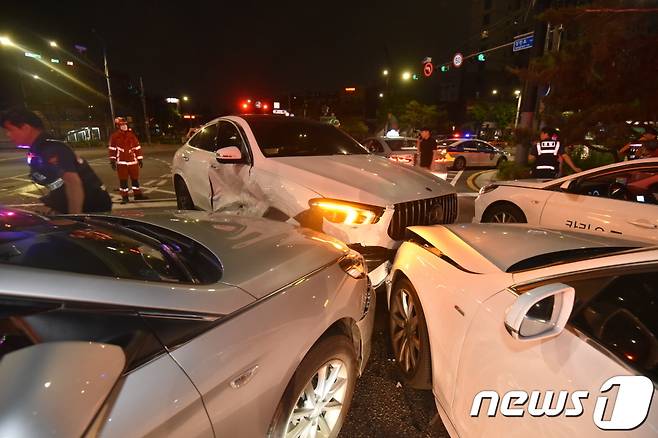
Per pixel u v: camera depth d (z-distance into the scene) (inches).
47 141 118.6
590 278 62.9
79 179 122.0
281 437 64.4
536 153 259.6
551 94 359.6
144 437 42.8
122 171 323.0
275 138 163.8
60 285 48.1
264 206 144.1
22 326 43.0
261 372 58.9
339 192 125.3
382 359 113.3
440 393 82.3
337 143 177.9
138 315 50.3
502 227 111.7
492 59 2439.7
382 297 147.9
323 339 72.8
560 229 108.9
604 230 146.5
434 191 138.9
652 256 58.9
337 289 78.6
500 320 68.6
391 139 474.9
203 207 193.2
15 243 58.9
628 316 56.7
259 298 63.2
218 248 77.0
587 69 317.7
